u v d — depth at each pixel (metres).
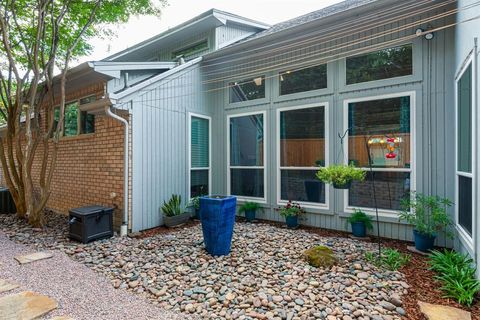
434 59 4.29
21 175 5.99
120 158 5.26
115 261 3.68
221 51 6.45
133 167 5.19
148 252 4.00
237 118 6.64
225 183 6.78
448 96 4.16
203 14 7.89
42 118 7.47
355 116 5.02
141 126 5.35
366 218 4.67
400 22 4.59
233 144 6.71
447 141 4.16
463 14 3.47
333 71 5.28
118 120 4.99
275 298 2.68
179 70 6.17
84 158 6.10
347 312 2.44
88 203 5.99
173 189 5.97
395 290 2.81
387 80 4.68
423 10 4.31
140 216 5.27
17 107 5.81
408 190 4.50
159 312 2.49
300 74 5.73
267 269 3.36
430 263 3.36
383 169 4.73
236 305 2.60
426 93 4.34
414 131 4.43
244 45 6.15
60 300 2.64
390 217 4.64
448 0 4.06
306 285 2.94
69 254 3.95
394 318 2.34
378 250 3.96
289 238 4.64
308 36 5.51
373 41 4.84
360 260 3.59
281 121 5.96
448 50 4.17
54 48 5.47
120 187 5.24
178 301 2.68
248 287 2.92
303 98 5.63
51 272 3.29
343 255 3.77
